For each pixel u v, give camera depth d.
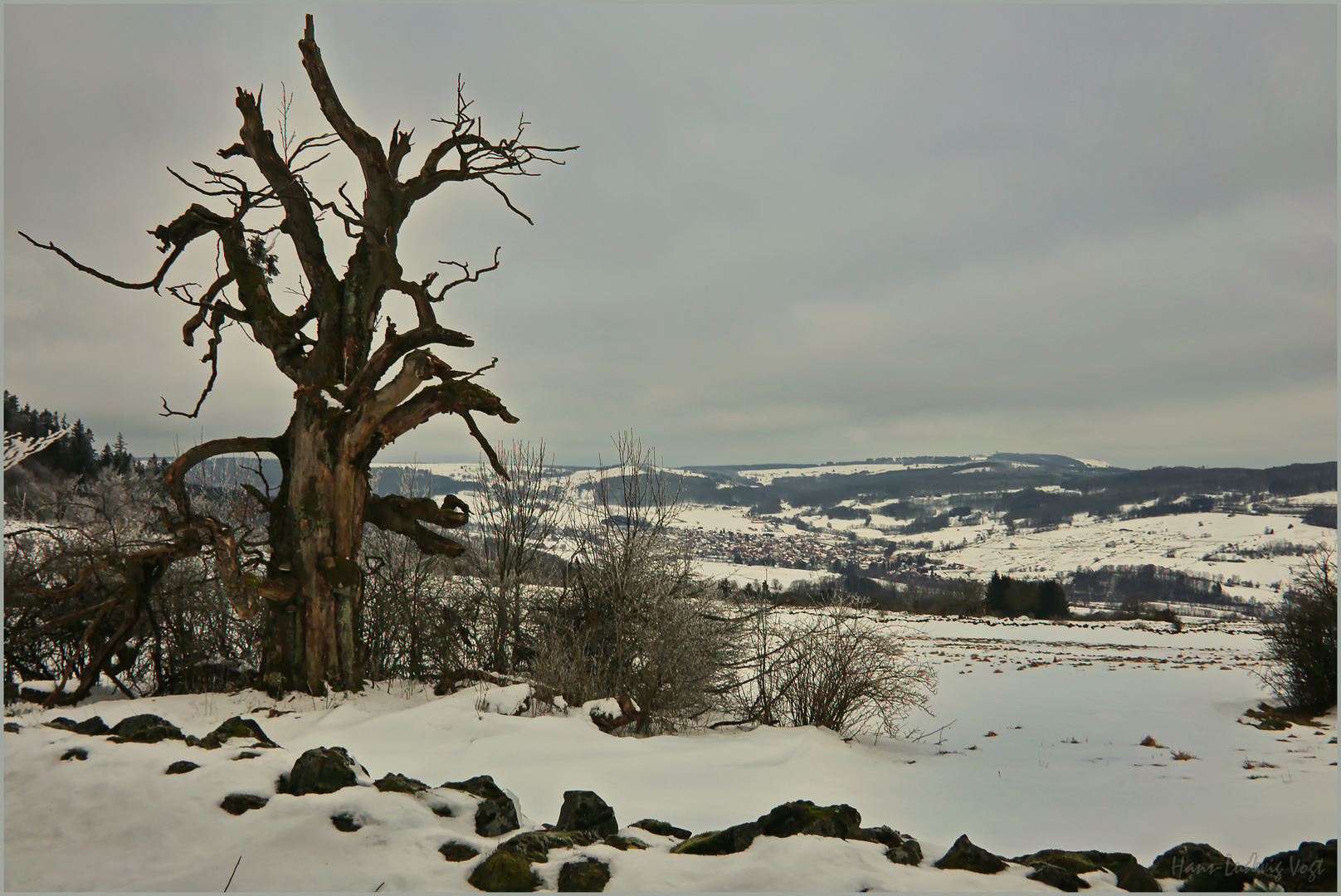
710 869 4.47
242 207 14.93
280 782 5.77
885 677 15.93
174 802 5.32
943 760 13.20
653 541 16.73
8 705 12.36
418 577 17.55
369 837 4.82
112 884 4.28
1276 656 21.05
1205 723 17.77
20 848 4.77
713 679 16.30
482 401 14.62
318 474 14.32
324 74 15.39
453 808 5.44
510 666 17.09
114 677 14.39
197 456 14.27
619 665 15.49
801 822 5.26
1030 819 8.73
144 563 13.95
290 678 13.94
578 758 10.64
